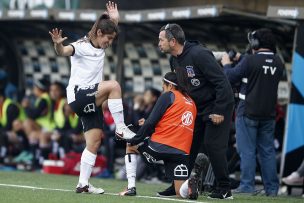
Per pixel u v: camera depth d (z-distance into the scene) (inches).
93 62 1280.8
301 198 1534.2
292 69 1670.8
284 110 1988.2
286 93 2022.6
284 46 1984.5
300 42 1665.8
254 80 1556.3
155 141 1286.9
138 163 2026.3
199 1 2151.8
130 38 2337.6
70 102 1288.1
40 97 2447.1
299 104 1670.8
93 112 1294.3
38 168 2390.5
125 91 2383.1
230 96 1294.3
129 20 2010.3
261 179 1728.6
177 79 1291.8
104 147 2164.1
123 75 2175.2
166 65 2309.3
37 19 2199.8
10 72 2605.8
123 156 2220.7
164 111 1280.8
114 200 1193.4
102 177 2140.7
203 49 1302.9
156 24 2071.9
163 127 1285.7
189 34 2143.2
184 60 1307.8
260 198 1424.7
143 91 2359.7
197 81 1312.7
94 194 1300.4
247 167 1565.0
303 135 1670.8
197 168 1266.0
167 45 1302.9
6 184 1549.0
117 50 2124.8
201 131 1347.2
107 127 2171.5
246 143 1569.9
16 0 2471.7
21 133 2470.5
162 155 1283.2
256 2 2055.9
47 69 2573.8
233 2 2097.7
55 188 1459.2
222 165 1320.1
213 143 1315.2
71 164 2175.2
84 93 1273.4
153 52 2322.8
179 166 1290.6
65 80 2544.3
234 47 2102.6
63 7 2369.6
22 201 1162.0
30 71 2605.8
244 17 1824.6
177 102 1284.4
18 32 2532.0
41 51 2568.9
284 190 1753.2
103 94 1280.8
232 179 1710.1
